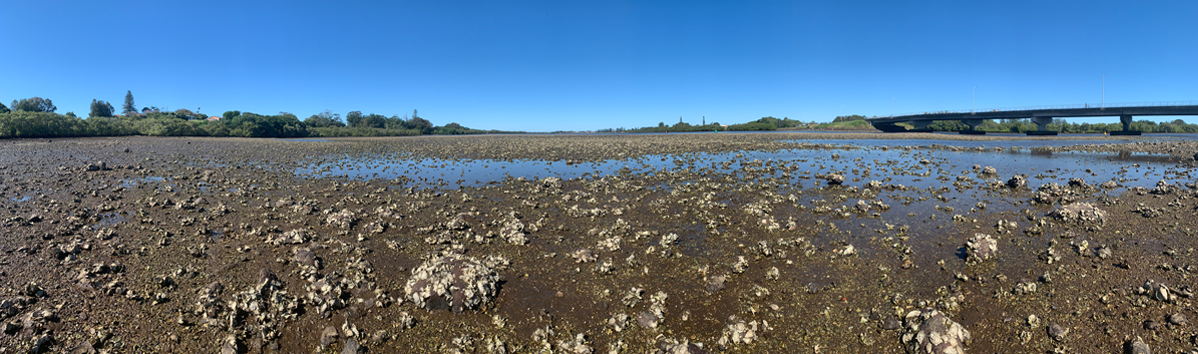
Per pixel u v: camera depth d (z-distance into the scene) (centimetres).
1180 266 1090
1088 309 917
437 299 966
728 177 2639
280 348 845
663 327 907
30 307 917
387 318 941
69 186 2220
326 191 2258
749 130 14875
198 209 1788
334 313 952
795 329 898
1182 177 2566
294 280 1096
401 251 1324
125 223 1548
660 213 1742
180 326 884
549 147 5206
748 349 834
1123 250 1230
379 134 12088
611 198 2034
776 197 1978
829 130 13500
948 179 2523
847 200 1975
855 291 1044
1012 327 876
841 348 840
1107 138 7225
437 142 6788
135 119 8806
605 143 6022
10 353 770
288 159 3812
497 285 1070
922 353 797
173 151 4388
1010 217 1648
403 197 2106
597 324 926
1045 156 3881
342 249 1306
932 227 1530
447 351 839
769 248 1278
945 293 1020
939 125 13550
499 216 1723
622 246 1359
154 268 1147
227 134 8306
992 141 6381
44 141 5328
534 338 873
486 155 4131
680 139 7219
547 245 1378
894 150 4603
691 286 1083
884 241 1376
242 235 1430
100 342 826
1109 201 1842
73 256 1186
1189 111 7212
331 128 11669
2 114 6244
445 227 1552
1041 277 1062
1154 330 826
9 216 1595
